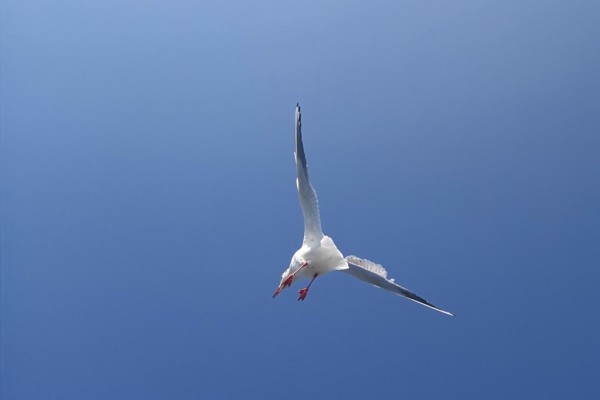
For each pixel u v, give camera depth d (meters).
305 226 9.91
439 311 9.80
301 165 9.59
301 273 9.86
